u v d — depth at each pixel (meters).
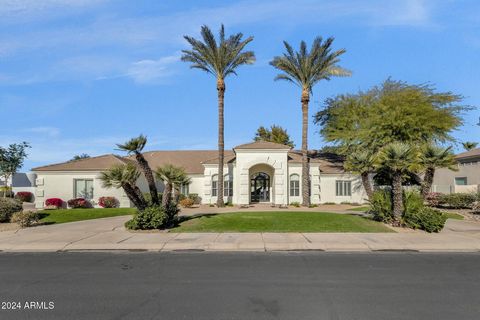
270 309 7.06
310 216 21.88
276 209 30.94
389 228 17.98
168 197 19.19
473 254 13.02
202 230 17.89
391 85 40.12
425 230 17.48
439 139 37.41
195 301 7.56
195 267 10.86
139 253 13.45
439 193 30.59
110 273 10.15
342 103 41.50
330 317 6.62
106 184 18.45
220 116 34.91
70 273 10.18
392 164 18.03
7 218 21.67
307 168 35.28
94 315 6.77
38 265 11.36
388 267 10.77
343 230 17.53
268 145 36.91
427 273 10.00
